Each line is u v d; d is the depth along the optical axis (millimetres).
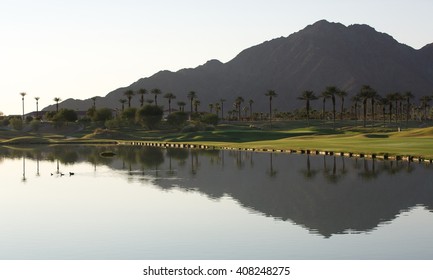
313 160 100000
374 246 36156
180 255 34812
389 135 166625
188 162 102125
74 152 142500
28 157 122812
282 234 39531
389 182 66188
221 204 51656
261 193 58594
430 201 52188
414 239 37750
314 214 46281
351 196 55844
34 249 36656
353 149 114125
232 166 91750
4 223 44344
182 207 50281
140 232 40719
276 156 113250
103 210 49438
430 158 89500
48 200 55562
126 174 80625
